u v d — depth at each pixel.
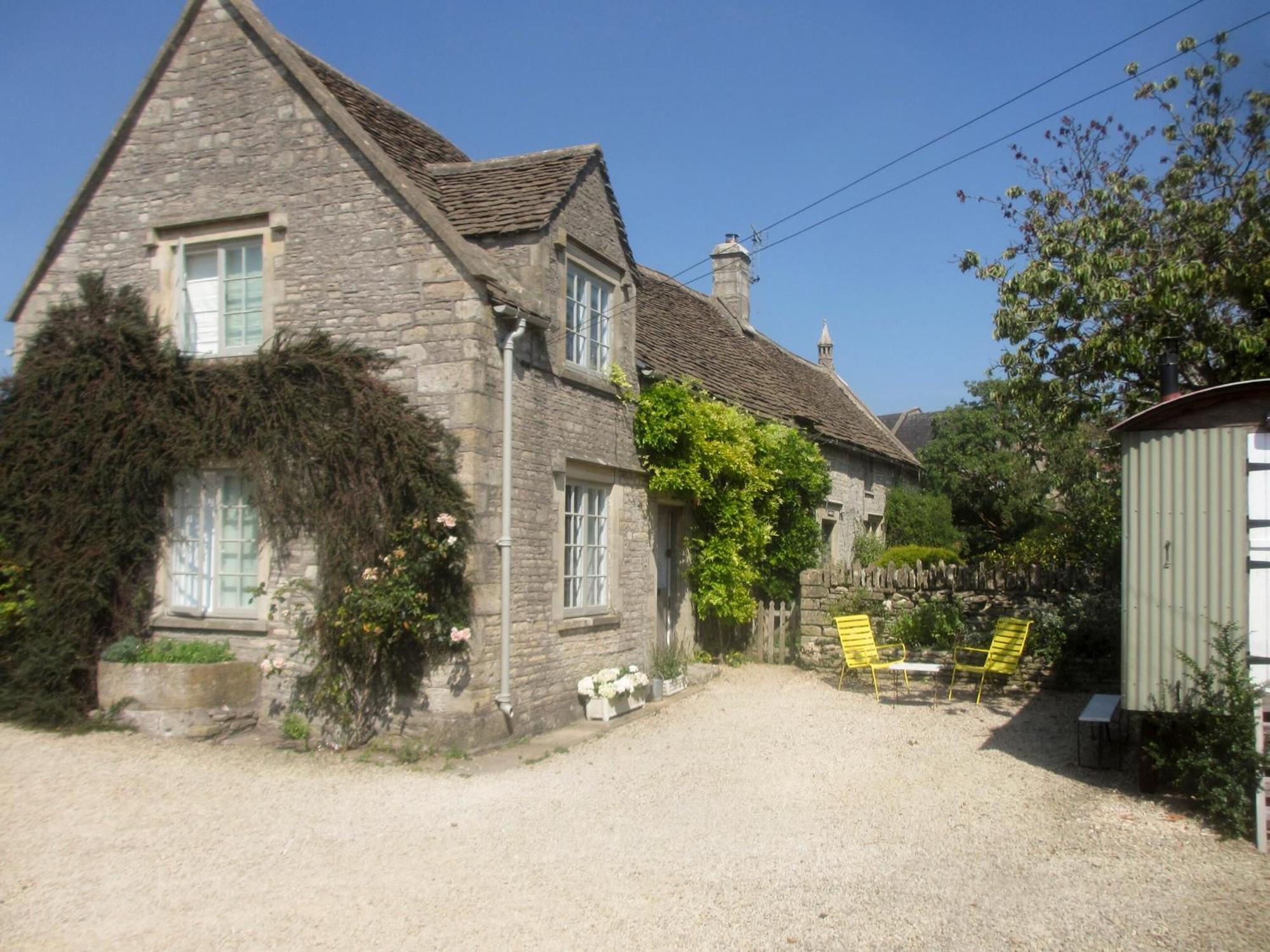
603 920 5.71
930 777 8.99
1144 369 11.77
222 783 8.36
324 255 10.27
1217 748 7.57
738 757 9.75
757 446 15.30
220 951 5.23
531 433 10.58
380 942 5.37
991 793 8.44
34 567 10.46
